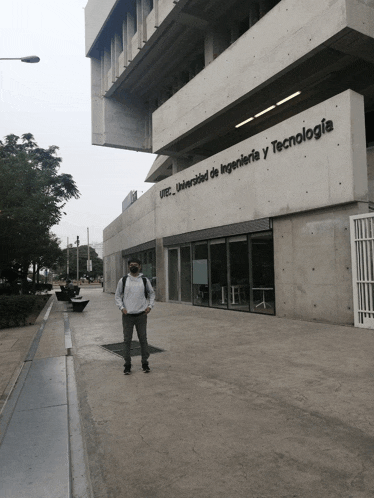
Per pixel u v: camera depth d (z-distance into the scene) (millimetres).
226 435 3125
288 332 7910
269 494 2271
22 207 15484
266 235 11055
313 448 2838
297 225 9844
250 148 11562
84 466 2734
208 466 2639
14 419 3639
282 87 12094
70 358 6336
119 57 20859
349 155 8266
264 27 10883
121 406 3904
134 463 2727
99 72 23859
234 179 12352
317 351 6012
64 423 3525
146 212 20562
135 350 6781
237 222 12211
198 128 15008
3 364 6074
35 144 39156
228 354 6109
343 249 8555
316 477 2438
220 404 3857
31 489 2406
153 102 23859
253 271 11602
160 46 17594
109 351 6754
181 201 15961
